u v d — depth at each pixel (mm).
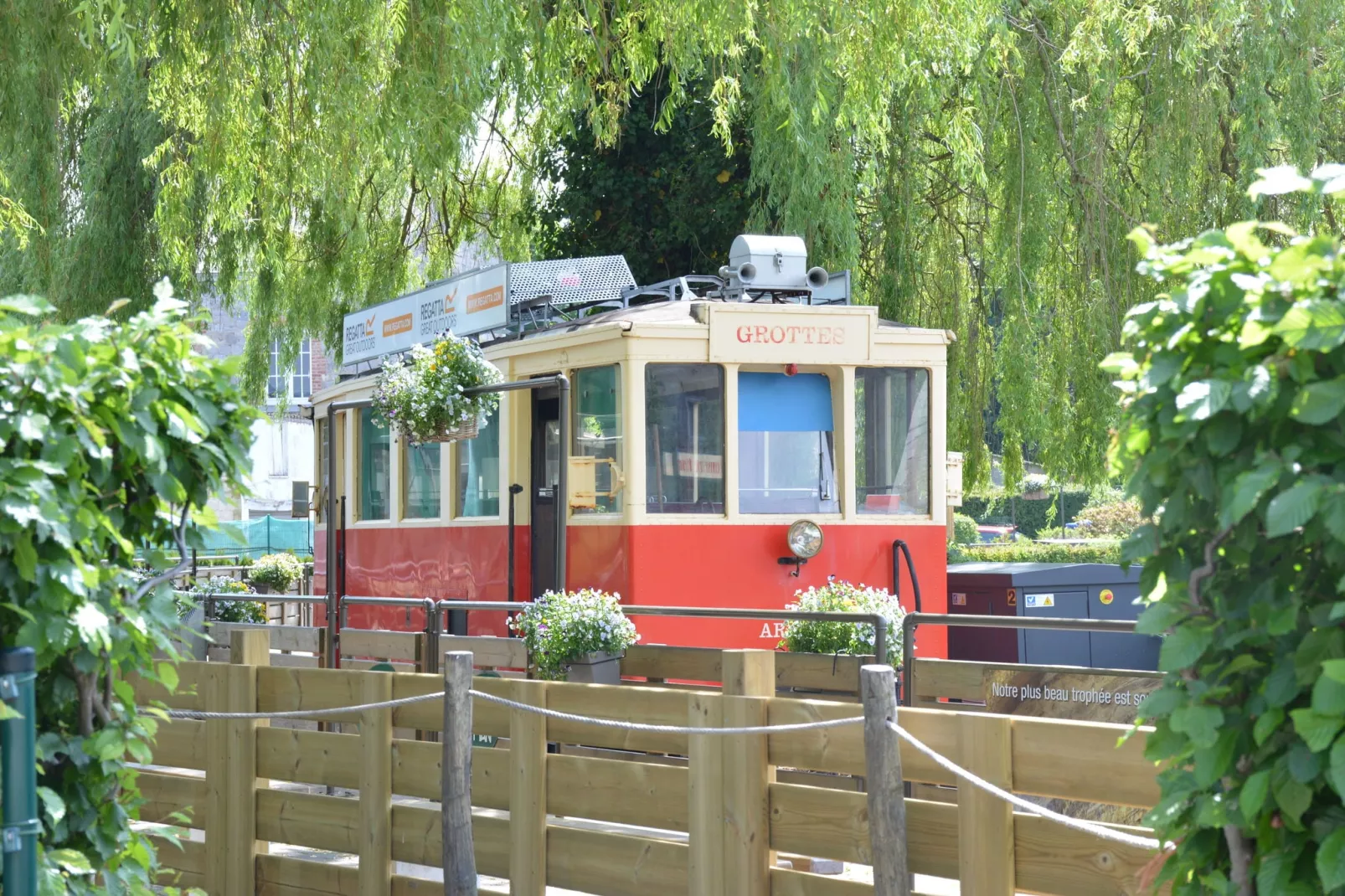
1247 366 3373
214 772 8992
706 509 11953
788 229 19031
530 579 12969
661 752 7273
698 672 9758
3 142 16672
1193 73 18641
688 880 6984
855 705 6426
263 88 14531
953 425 21359
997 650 13781
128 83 18797
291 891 8625
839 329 12383
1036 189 19391
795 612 9133
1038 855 5715
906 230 20328
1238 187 18312
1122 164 20016
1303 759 3305
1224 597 3549
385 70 15203
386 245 24578
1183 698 3559
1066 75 19484
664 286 13555
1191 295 3459
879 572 12453
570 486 11594
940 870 6020
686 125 22000
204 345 5137
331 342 24906
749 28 15641
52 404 4523
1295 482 3242
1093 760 5574
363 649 12383
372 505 16141
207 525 5211
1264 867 3383
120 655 4801
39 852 4422
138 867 5160
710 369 12047
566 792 7602
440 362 12289
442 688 7996
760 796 6703
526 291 13555
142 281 24094
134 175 23891
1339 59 18266
